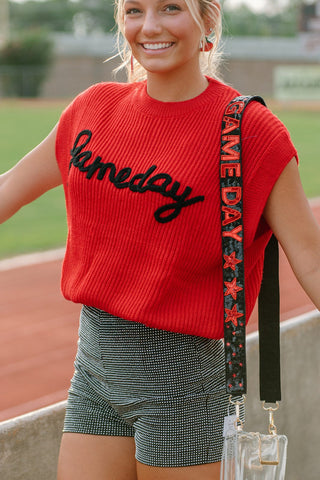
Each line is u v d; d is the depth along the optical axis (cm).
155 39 146
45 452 195
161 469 154
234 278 143
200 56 162
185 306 150
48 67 3731
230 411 157
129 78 177
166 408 153
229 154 142
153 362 153
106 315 157
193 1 144
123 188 148
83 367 166
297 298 694
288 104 3378
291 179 144
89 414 165
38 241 895
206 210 144
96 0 5941
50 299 686
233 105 144
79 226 157
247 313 157
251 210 145
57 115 2728
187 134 147
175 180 144
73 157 157
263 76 3881
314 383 274
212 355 156
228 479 147
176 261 146
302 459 274
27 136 1977
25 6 5975
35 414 194
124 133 153
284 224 147
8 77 3662
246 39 3978
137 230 148
